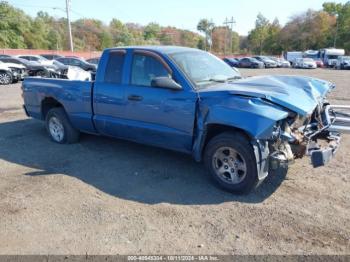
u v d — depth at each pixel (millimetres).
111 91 5344
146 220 3717
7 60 20828
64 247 3268
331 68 43406
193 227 3570
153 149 6027
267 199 4141
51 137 6738
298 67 42969
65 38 88250
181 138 4645
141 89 4977
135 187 4547
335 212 3807
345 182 4559
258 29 103500
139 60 5086
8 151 6168
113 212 3896
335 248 3188
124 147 6188
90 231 3521
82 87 5805
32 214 3875
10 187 4598
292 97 4113
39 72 19906
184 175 4906
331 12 92438
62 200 4199
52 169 5238
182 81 4566
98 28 104938
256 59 44938
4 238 3430
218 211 3885
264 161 4043
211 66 5168
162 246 3258
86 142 6559
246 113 3893
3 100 12203
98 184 4660
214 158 4348
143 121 5039
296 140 4039
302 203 4023
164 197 4250
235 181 4230
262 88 4309
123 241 3342
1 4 66812
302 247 3211
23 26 71938
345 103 11094
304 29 88062
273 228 3520
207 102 4254
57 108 6473
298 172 4879
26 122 8539
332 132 4457
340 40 78375
